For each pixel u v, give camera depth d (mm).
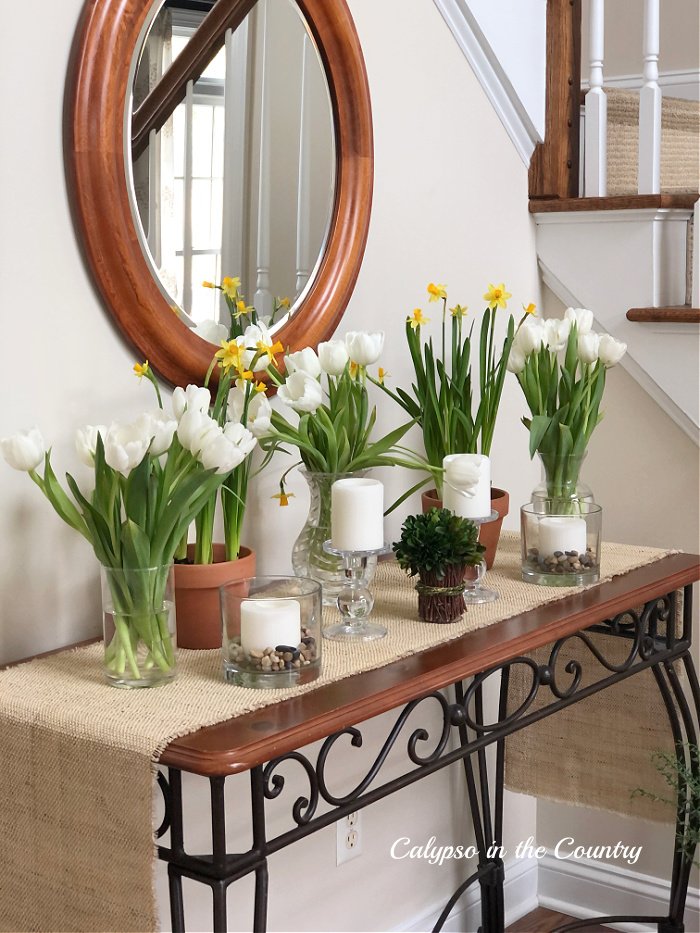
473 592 1639
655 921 2141
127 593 1268
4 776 1247
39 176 1409
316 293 1792
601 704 2166
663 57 3311
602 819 2416
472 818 2303
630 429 2324
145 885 1131
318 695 1268
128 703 1230
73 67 1423
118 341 1524
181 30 1539
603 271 2268
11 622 1427
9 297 1389
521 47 2195
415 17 1998
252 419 1499
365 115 1830
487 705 2307
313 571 1616
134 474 1249
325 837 1963
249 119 1661
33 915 1247
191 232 1585
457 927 2289
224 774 1095
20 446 1264
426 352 1837
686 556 1946
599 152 2354
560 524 1718
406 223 2012
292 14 1715
